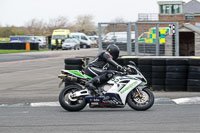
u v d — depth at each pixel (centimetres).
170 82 2989
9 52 10181
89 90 2145
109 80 2158
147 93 2164
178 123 1819
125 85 2134
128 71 2161
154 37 4266
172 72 2981
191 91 2956
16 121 1911
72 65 2855
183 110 2191
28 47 11819
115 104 2134
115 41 4025
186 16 14225
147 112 2125
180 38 7244
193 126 1748
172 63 2975
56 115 2069
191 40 7188
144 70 3036
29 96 2906
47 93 3077
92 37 16638
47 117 2012
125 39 4031
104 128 1720
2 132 1669
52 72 4881
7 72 4909
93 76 2169
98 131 1662
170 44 4431
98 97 2116
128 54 4041
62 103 2155
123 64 3061
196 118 1942
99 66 2184
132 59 3058
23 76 4428
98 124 1809
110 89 2131
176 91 2998
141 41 4234
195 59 2917
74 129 1711
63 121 1894
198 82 2928
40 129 1719
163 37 4556
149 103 2145
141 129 1694
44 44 14850
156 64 3005
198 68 2916
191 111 2155
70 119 1945
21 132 1666
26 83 3781
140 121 1870
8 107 2392
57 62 6644
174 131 1650
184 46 7238
